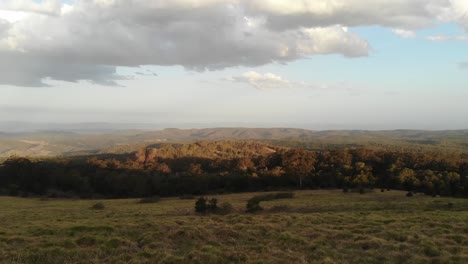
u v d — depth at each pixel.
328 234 20.36
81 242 18.73
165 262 15.13
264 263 14.97
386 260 15.80
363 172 83.56
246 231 21.22
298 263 15.06
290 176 89.94
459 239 18.83
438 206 38.94
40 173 94.94
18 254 16.28
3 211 45.94
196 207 40.12
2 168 96.06
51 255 16.25
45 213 42.16
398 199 52.97
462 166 80.81
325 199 54.75
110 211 43.91
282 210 40.12
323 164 99.94
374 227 22.31
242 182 90.81
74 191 94.62
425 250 16.59
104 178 96.44
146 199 67.50
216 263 15.26
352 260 15.94
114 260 15.72
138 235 21.09
